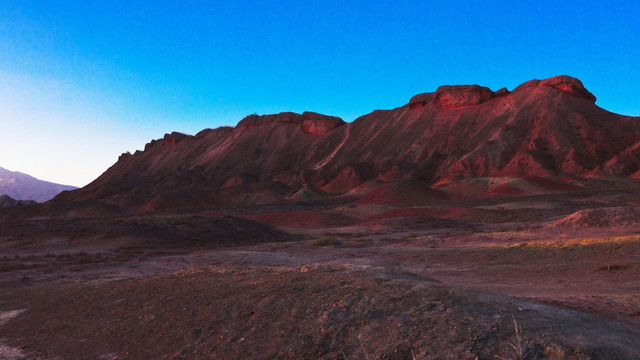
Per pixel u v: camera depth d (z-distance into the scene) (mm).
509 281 14305
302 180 189750
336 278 7918
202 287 9508
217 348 6121
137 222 45188
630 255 15734
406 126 197125
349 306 6309
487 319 5195
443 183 137750
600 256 16484
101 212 142125
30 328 9219
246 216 71938
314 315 6281
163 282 11164
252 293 8016
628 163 124875
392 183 114750
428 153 171625
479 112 180500
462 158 146750
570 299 9148
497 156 143500
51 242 36938
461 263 18859
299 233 50062
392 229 47875
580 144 141625
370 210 77000
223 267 12281
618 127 148750
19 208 136125
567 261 16609
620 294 10516
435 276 16578
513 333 4797
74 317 9359
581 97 168500
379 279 7430
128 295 10320
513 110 168000
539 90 170125
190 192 160250
